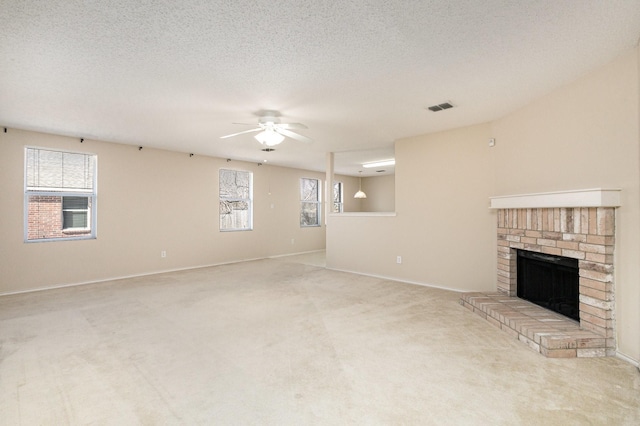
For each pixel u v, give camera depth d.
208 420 1.85
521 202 3.59
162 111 3.92
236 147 6.11
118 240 5.68
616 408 1.94
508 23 2.13
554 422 1.81
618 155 2.61
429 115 4.12
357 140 5.58
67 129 4.73
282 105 3.72
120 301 4.23
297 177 9.01
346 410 1.93
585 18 2.07
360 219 6.10
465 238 4.72
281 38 2.31
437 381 2.25
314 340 2.96
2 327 3.29
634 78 2.47
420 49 2.47
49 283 4.97
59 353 2.69
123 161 5.75
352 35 2.28
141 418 1.86
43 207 4.98
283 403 2.01
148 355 2.66
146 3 1.90
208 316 3.63
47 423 1.82
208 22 2.11
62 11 1.97
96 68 2.76
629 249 2.53
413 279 5.33
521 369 2.42
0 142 4.57
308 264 7.18
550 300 3.42
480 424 1.80
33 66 2.72
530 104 3.65
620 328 2.61
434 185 5.05
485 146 4.48
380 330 3.20
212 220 7.07
